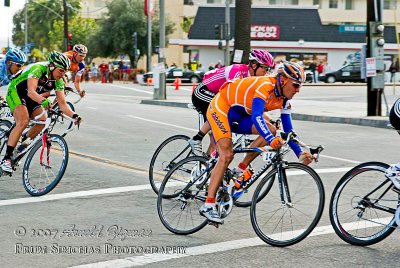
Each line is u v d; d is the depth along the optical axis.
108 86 43.22
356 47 58.12
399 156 12.20
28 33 94.88
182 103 26.02
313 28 58.34
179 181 6.83
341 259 5.68
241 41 24.80
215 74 7.86
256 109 6.07
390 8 68.81
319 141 14.36
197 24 58.53
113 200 8.12
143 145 13.16
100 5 88.75
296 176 6.20
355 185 6.23
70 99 29.50
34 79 8.29
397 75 50.16
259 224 6.29
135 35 57.91
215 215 6.39
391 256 5.77
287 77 6.05
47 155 8.34
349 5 70.38
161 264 5.55
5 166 8.59
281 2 71.12
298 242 6.15
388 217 6.11
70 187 8.88
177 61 76.56
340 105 25.58
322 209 5.99
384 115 20.11
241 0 24.73
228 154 6.39
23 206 7.75
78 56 13.80
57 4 90.00
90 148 12.60
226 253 5.89
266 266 5.49
